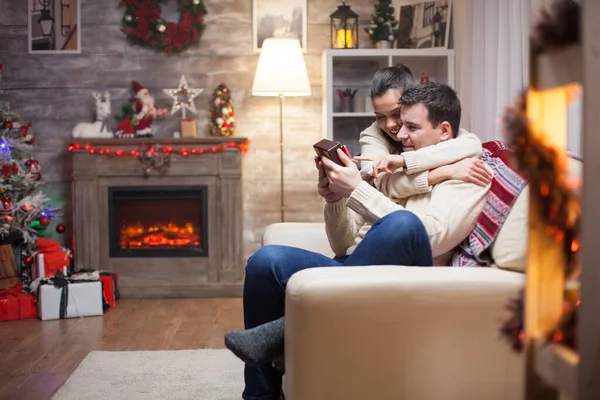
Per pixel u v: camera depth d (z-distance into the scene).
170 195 5.19
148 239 5.25
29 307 4.43
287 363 1.78
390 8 5.27
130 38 5.43
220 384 2.91
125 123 5.20
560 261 1.20
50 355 3.48
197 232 5.29
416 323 1.69
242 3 5.44
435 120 2.22
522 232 1.87
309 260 2.15
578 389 1.12
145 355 3.41
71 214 5.46
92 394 2.78
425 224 2.00
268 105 5.48
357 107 5.21
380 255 1.88
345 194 2.16
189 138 5.12
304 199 5.51
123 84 5.43
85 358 3.36
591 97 1.09
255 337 1.88
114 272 5.09
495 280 1.71
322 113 5.45
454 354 1.69
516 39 3.69
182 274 5.22
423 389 1.69
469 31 4.44
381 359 1.68
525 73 3.58
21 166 4.97
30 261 4.71
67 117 5.43
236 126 5.47
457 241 2.03
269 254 2.11
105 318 4.39
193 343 3.71
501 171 2.03
